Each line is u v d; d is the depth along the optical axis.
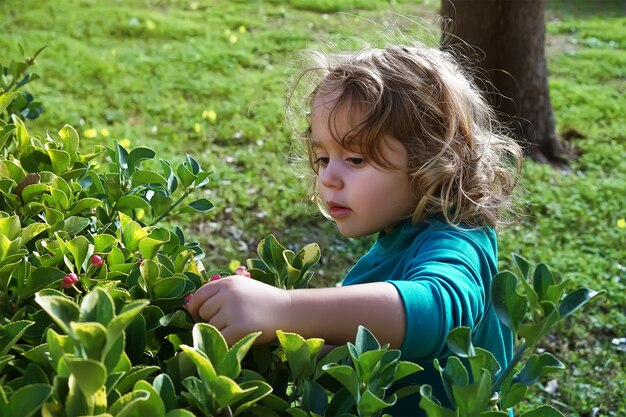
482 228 1.88
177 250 1.93
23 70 2.82
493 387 1.33
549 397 4.24
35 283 1.57
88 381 1.03
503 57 7.33
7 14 10.83
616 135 8.14
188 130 7.63
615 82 10.05
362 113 1.79
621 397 4.25
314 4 12.62
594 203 6.59
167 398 1.22
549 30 12.09
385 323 1.44
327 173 1.83
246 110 8.16
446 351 1.56
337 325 1.43
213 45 10.26
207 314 1.43
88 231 1.97
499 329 1.93
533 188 6.73
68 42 9.76
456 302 1.50
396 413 1.78
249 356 1.50
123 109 8.04
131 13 11.21
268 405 1.32
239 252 5.55
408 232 1.84
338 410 1.34
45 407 1.10
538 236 5.98
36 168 2.08
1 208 1.91
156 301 1.54
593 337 4.82
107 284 1.45
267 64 9.84
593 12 13.50
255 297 1.41
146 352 1.52
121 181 2.05
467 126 1.92
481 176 1.95
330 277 5.32
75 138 2.15
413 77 1.87
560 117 8.50
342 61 1.96
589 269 5.47
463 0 7.25
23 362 1.36
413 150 1.82
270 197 6.31
